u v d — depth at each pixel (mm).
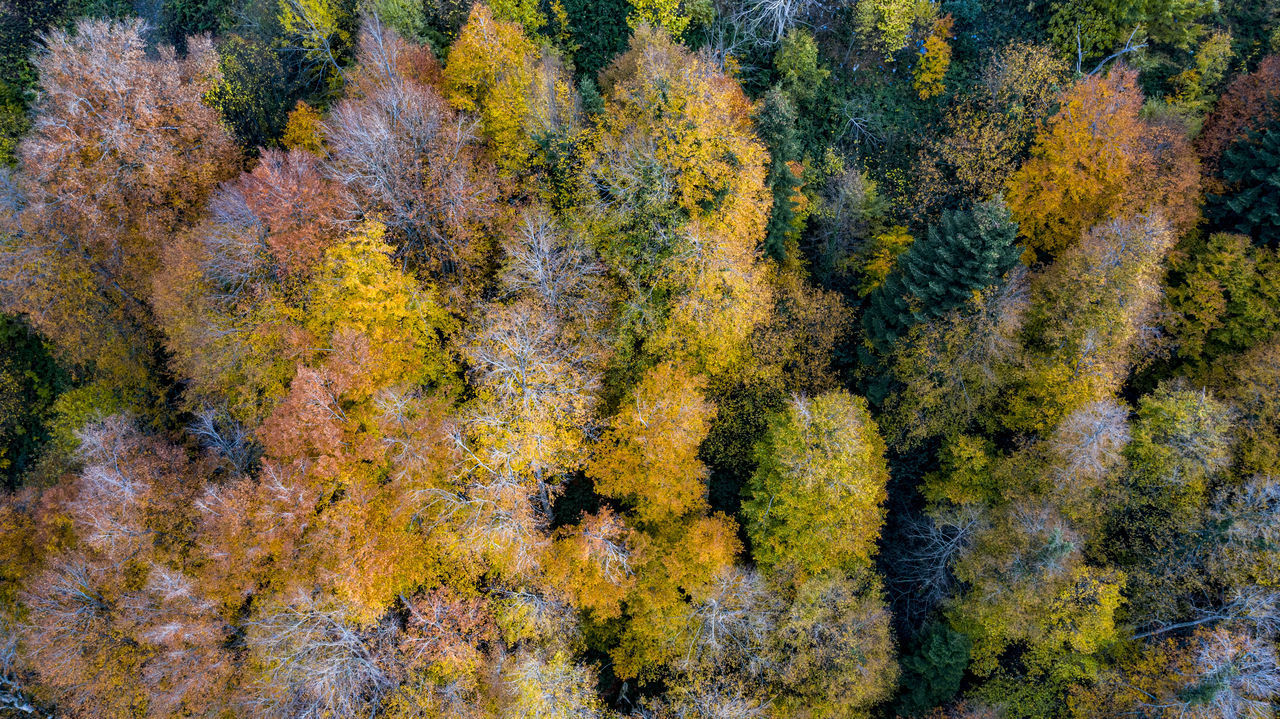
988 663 28469
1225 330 32094
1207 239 33281
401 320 27656
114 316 32969
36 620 26469
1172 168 32219
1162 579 28641
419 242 29984
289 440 24156
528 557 25906
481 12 28734
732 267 28344
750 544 31562
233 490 25688
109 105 29000
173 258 27703
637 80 30109
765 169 30172
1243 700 24969
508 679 25938
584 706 26578
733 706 26469
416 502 24469
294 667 24250
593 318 29484
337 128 28516
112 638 26641
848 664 26906
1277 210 30391
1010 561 27672
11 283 30594
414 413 25953
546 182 30391
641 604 28703
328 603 24906
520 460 26000
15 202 31109
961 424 31125
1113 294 28953
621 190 28344
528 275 28188
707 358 30578
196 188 31219
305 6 31547
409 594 28391
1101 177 32250
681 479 27688
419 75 30328
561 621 27719
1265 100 31844
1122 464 28547
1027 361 30203
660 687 30375
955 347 29031
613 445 28516
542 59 31469
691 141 27984
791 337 31734
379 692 26016
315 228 26438
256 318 27125
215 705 26094
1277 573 26453
